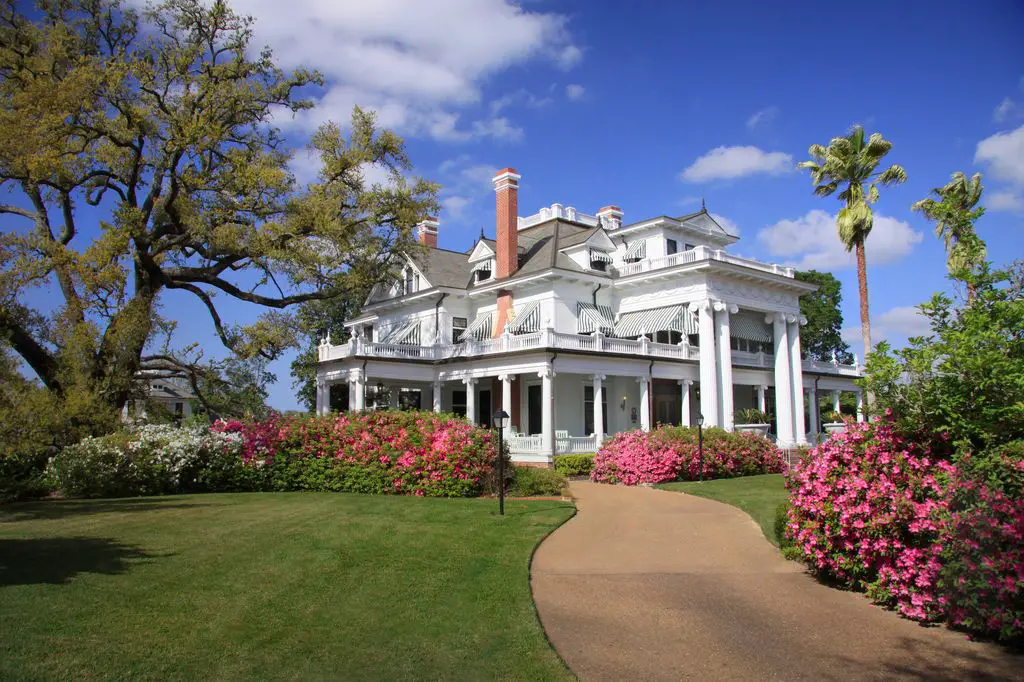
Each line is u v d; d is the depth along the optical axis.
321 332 57.62
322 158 30.75
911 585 9.78
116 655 7.82
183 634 8.58
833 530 11.11
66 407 22.12
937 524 9.28
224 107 28.47
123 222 26.36
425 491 21.64
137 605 9.44
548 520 16.56
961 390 10.70
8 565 11.02
